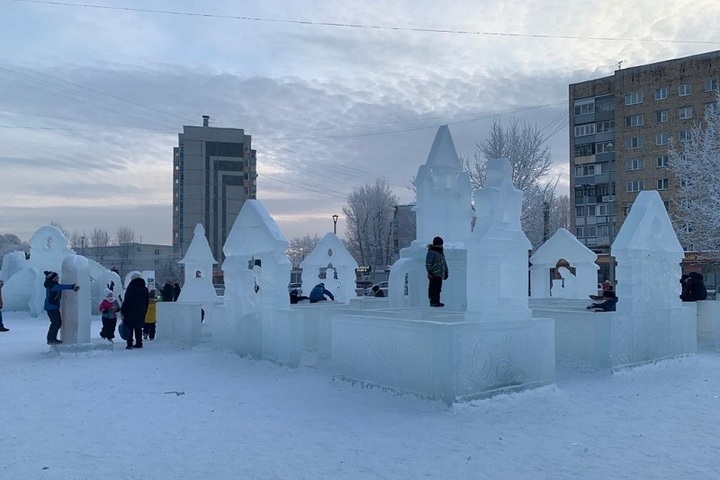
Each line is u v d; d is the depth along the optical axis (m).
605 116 59.09
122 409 8.41
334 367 10.16
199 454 6.29
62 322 14.68
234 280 13.44
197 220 70.69
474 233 8.85
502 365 8.65
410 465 5.91
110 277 30.06
